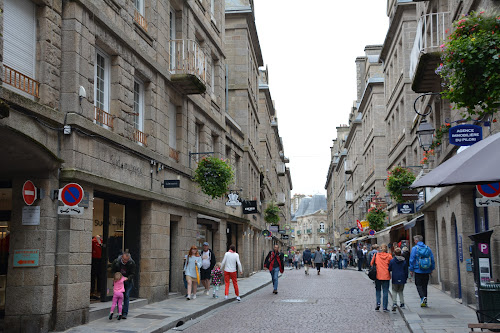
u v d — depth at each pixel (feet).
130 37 46.88
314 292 64.90
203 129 70.79
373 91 137.39
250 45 116.57
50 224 33.94
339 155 264.52
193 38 65.72
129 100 46.11
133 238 49.34
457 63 26.96
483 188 30.07
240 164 100.42
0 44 29.43
